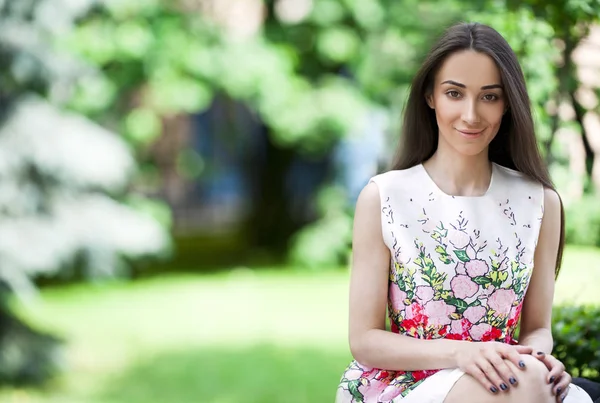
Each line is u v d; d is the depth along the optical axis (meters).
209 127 14.16
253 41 10.77
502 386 2.11
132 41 10.22
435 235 2.35
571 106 3.38
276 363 6.94
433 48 2.35
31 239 6.91
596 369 2.93
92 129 7.41
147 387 6.36
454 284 2.32
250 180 12.88
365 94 10.42
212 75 10.60
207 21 10.80
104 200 7.44
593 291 3.41
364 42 10.52
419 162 2.49
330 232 11.34
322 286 10.23
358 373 2.44
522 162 2.44
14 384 6.55
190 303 9.45
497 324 2.34
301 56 11.14
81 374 6.77
